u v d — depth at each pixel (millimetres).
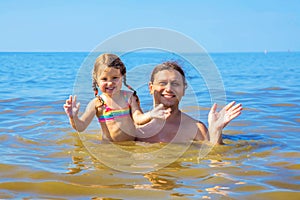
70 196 2715
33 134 4703
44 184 2951
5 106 6824
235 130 5047
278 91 9266
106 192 2787
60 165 3457
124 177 3135
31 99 7719
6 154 3811
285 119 5727
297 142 4383
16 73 16141
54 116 5879
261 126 5273
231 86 10523
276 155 3820
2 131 4840
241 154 3867
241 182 2998
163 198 2662
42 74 15383
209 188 2867
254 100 7652
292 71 17844
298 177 3127
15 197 2689
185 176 3160
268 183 2977
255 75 14914
